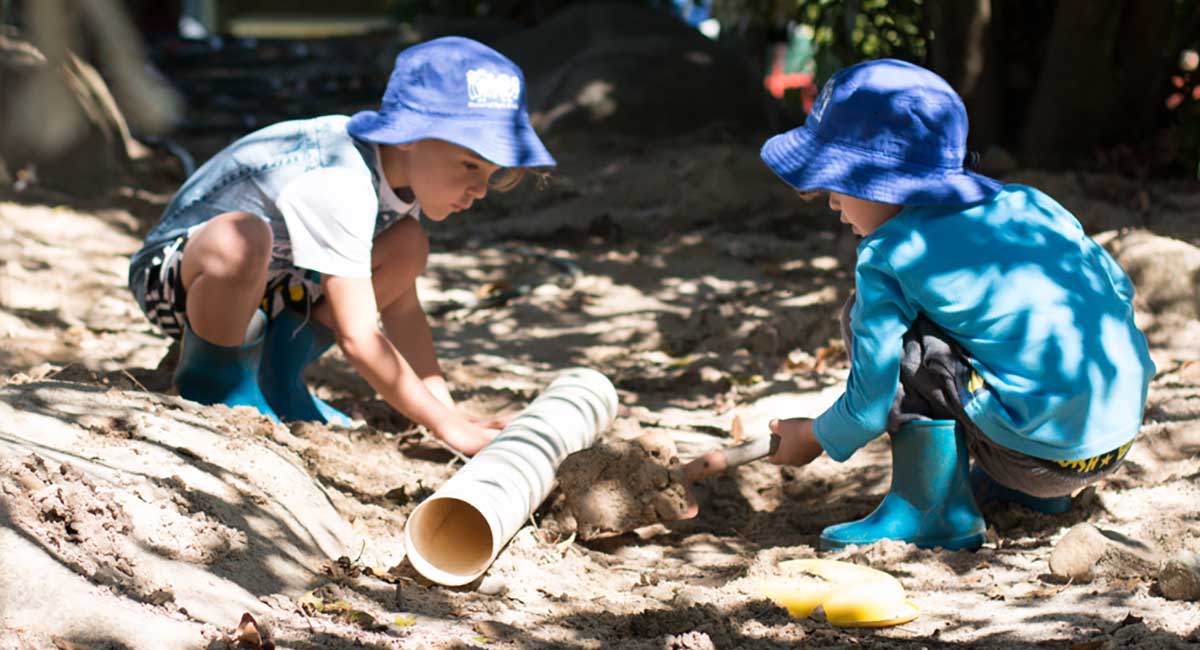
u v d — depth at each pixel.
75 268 6.03
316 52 16.88
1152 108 8.66
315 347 3.89
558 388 3.67
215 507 2.64
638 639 2.50
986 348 2.93
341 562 2.72
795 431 3.30
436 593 2.68
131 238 6.87
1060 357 2.88
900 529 3.11
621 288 6.48
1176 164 8.52
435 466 3.62
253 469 2.92
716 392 4.71
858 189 2.98
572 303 6.18
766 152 3.18
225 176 3.62
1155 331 4.89
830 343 5.19
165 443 2.89
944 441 3.03
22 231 6.57
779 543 3.29
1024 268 2.95
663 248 7.36
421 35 14.48
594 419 3.57
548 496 3.36
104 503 2.39
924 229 2.99
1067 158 8.59
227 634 2.16
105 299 5.57
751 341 5.23
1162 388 4.23
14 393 2.93
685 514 3.21
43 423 2.78
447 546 2.83
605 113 10.74
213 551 2.49
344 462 3.45
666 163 9.25
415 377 3.47
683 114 10.88
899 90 3.03
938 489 3.07
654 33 11.77
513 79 3.39
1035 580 2.89
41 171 7.62
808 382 4.64
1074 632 2.51
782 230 7.82
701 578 3.01
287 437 3.35
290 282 3.76
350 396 4.39
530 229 7.83
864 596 2.65
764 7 11.48
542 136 10.68
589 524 3.20
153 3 19.91
